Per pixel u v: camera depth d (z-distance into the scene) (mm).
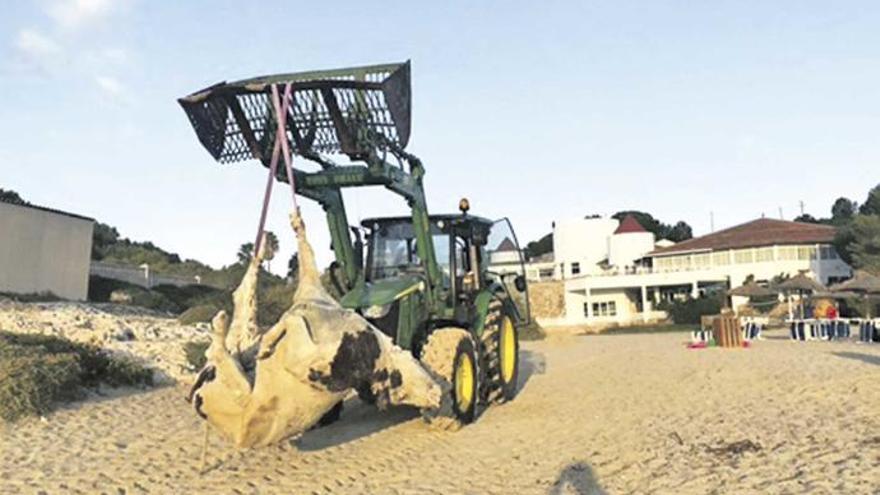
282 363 6008
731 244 48906
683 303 45375
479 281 11039
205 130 8414
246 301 6543
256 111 8414
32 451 8133
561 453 7879
